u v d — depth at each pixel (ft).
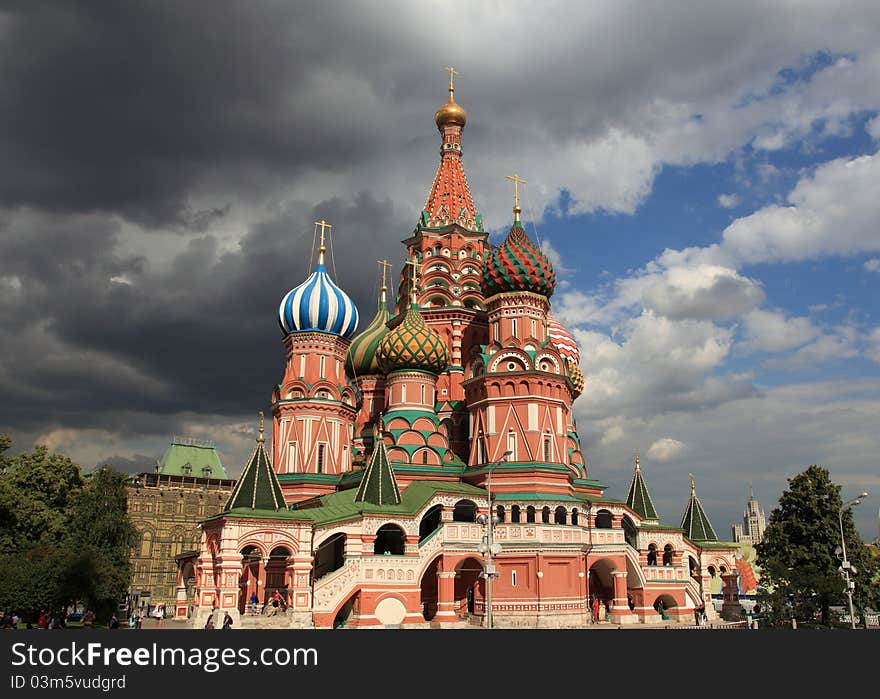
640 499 265.95
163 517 437.17
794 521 231.50
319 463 247.29
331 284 262.26
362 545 191.31
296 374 254.68
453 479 232.73
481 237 284.20
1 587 186.70
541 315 239.09
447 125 301.02
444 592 200.85
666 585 244.42
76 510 252.62
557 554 208.74
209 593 178.70
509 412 225.56
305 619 176.86
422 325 246.27
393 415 238.48
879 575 249.55
